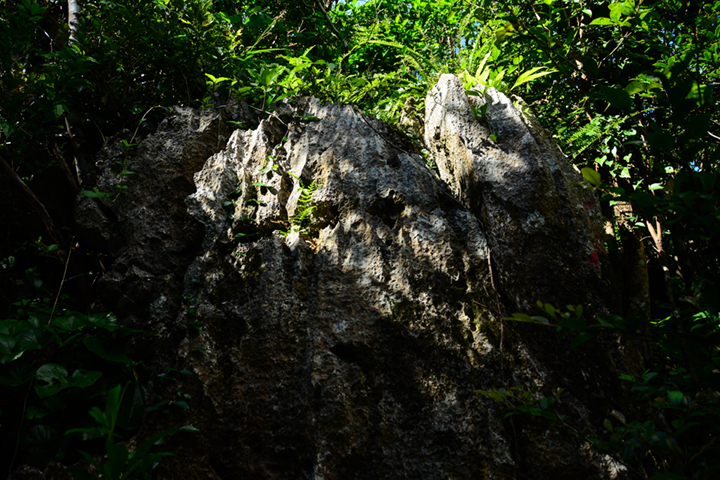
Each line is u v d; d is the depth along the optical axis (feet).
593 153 10.86
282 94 11.05
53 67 9.36
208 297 8.64
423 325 8.09
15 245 9.70
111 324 7.59
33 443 7.08
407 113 11.54
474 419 7.33
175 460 7.22
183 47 10.73
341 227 8.93
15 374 6.86
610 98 3.90
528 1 9.35
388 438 7.31
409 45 17.25
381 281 8.39
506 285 8.39
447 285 8.36
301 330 8.10
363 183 9.36
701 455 4.17
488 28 10.68
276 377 7.74
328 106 10.73
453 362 7.80
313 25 16.08
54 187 10.14
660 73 4.00
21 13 8.75
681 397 4.38
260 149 10.19
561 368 7.93
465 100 10.23
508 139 9.53
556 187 9.32
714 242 3.63
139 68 11.10
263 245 8.90
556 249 8.69
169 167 10.05
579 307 4.28
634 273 9.73
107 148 10.34
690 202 3.36
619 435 4.40
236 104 11.09
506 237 8.73
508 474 6.97
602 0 9.88
